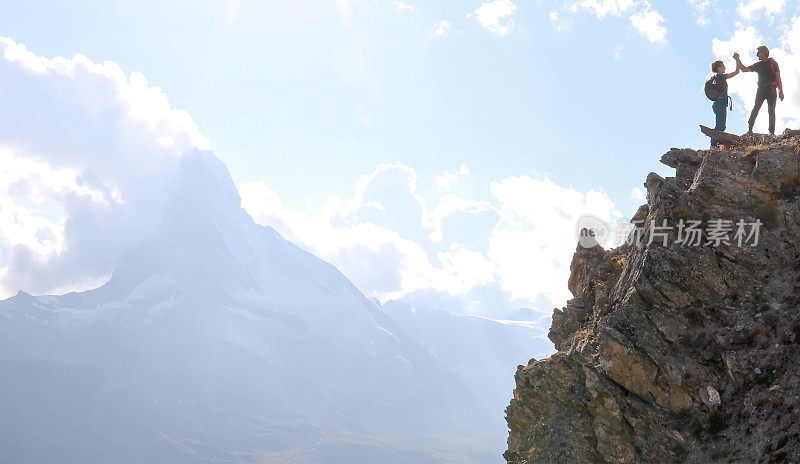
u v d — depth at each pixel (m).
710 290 22.02
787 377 19.22
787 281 21.12
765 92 29.77
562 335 27.23
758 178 23.73
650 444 20.12
